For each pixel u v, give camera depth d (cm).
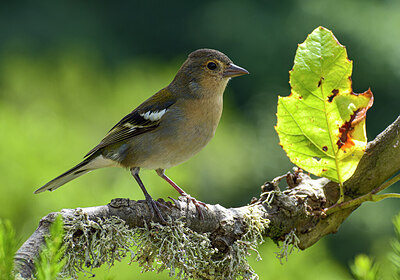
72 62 1512
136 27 3231
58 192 991
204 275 548
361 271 357
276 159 2184
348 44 2670
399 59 2647
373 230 2144
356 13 2670
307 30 2756
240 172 1784
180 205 543
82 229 482
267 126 2530
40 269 310
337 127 526
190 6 3172
